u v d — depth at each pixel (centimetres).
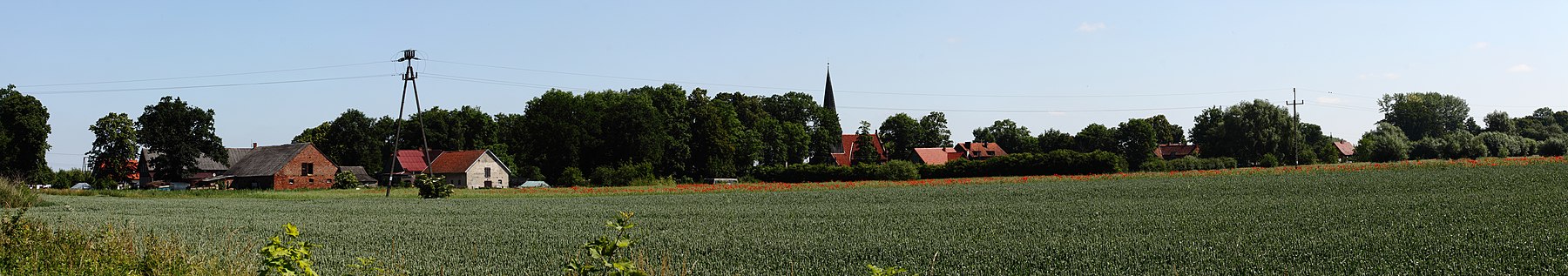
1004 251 1797
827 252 1823
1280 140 10256
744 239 2131
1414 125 15375
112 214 3450
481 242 2098
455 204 4394
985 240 2039
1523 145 9381
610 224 909
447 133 12256
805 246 1942
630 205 4078
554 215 3338
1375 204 3122
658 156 9812
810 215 3159
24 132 7531
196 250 1709
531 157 10075
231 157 10675
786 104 12825
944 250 1827
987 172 7750
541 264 1658
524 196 5466
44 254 1366
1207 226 2389
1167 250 1767
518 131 10156
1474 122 15662
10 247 1388
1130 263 1599
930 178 7950
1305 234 2073
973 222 2675
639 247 1919
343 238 2245
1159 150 14600
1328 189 4316
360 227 2639
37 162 7688
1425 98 15650
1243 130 10412
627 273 859
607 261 875
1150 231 2261
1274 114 10362
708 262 1698
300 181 9675
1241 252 1731
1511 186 3997
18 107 7488
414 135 12306
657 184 8369
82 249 1375
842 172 8119
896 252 1794
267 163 9850
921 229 2411
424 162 10875
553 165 9550
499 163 10512
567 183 8456
